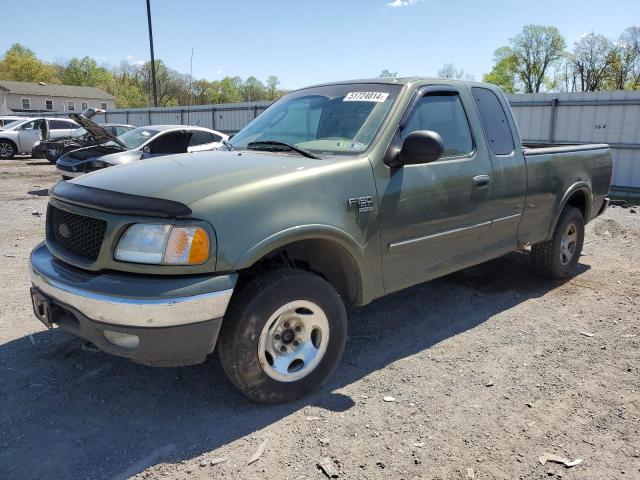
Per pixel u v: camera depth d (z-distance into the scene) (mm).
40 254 3359
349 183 3350
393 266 3691
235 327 2951
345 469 2676
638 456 2803
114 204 2830
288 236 3010
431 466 2709
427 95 4047
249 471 2658
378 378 3619
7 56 89375
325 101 4164
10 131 23531
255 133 4305
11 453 2789
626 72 53031
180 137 11820
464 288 5516
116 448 2836
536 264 5660
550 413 3199
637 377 3643
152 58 33250
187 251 2750
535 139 14805
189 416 3127
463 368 3775
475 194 4195
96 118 32469
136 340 2773
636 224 9117
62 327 3062
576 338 4293
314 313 3240
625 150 13516
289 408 3219
